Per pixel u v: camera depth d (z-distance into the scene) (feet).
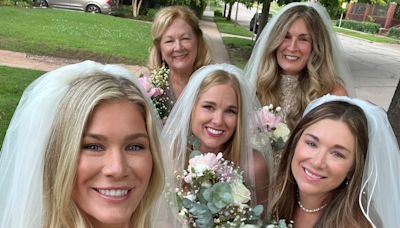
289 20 3.68
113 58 13.46
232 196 2.52
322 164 2.33
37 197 1.59
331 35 3.82
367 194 2.37
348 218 2.38
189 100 2.99
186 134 2.97
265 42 3.88
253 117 3.10
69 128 1.50
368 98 12.59
